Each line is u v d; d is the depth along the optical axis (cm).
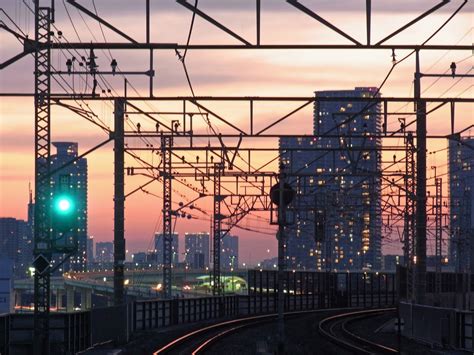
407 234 7188
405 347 4753
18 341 4091
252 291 10175
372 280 11119
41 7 3969
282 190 3219
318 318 8044
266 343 4388
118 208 5138
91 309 4662
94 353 4325
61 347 4138
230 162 6100
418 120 5297
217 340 5206
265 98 4162
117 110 5062
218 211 8306
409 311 5438
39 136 4034
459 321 4500
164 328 6425
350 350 4516
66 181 3903
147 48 3447
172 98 3988
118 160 5097
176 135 5134
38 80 4012
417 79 4422
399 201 7681
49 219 4012
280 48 3331
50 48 3988
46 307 3997
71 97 4178
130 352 4256
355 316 8575
